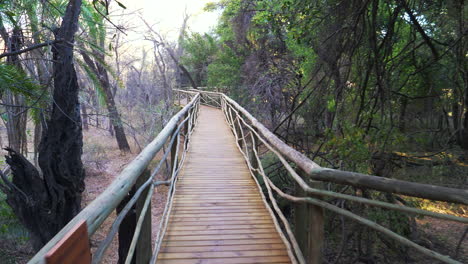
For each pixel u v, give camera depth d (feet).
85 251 3.33
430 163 19.36
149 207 7.83
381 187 5.24
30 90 17.15
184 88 92.79
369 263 17.75
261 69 46.52
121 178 5.43
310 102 24.12
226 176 17.37
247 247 9.45
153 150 8.12
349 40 17.53
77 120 17.76
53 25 18.52
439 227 25.07
